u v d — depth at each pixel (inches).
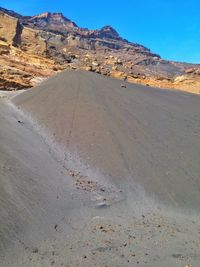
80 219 341.4
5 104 701.9
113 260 280.7
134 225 350.6
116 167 472.7
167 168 490.3
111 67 4082.2
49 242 293.0
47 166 438.6
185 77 2172.7
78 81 784.3
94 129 566.6
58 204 354.0
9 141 465.7
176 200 423.8
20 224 301.3
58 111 636.1
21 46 2819.9
